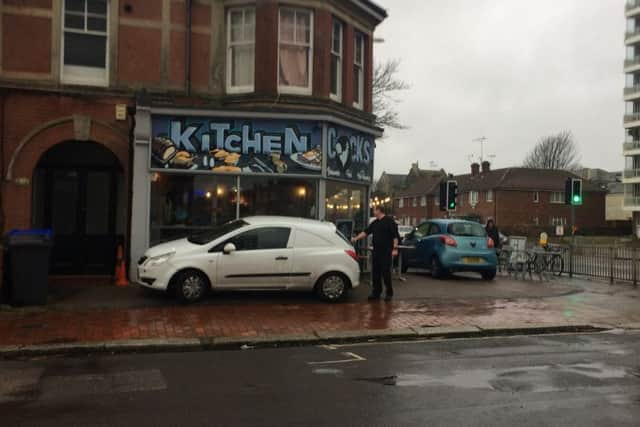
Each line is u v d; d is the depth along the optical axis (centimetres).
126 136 1389
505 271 1916
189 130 1360
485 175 7012
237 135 1385
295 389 633
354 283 1169
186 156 1357
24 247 1048
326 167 1432
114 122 1386
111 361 756
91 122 1373
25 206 1334
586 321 1034
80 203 1496
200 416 545
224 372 703
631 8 5875
